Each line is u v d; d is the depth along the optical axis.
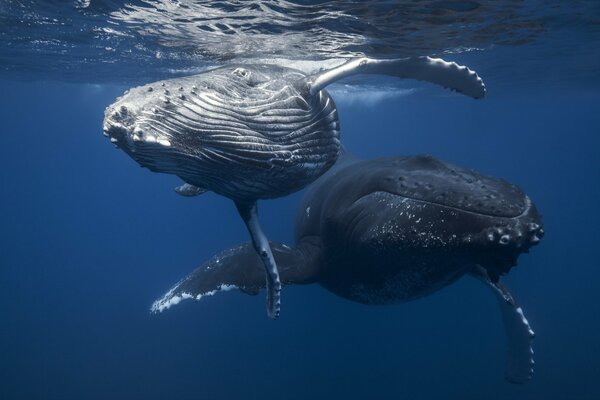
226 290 7.98
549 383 23.14
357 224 7.16
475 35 14.99
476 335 31.05
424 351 28.58
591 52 19.25
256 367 27.23
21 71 27.20
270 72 5.45
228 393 23.97
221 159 4.51
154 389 24.66
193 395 23.88
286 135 5.02
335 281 8.45
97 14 13.17
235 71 4.93
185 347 30.62
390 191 6.75
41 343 32.25
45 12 13.48
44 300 45.19
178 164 4.42
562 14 13.27
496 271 5.66
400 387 23.62
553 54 19.44
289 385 24.73
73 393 24.56
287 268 8.34
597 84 31.27
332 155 5.95
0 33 16.86
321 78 5.45
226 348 30.34
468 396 22.08
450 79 6.36
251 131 4.66
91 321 36.59
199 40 14.51
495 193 5.71
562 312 35.94
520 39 16.19
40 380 26.22
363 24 12.95
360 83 27.97
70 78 28.64
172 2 11.62
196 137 4.32
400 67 6.03
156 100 4.15
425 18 12.77
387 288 7.55
